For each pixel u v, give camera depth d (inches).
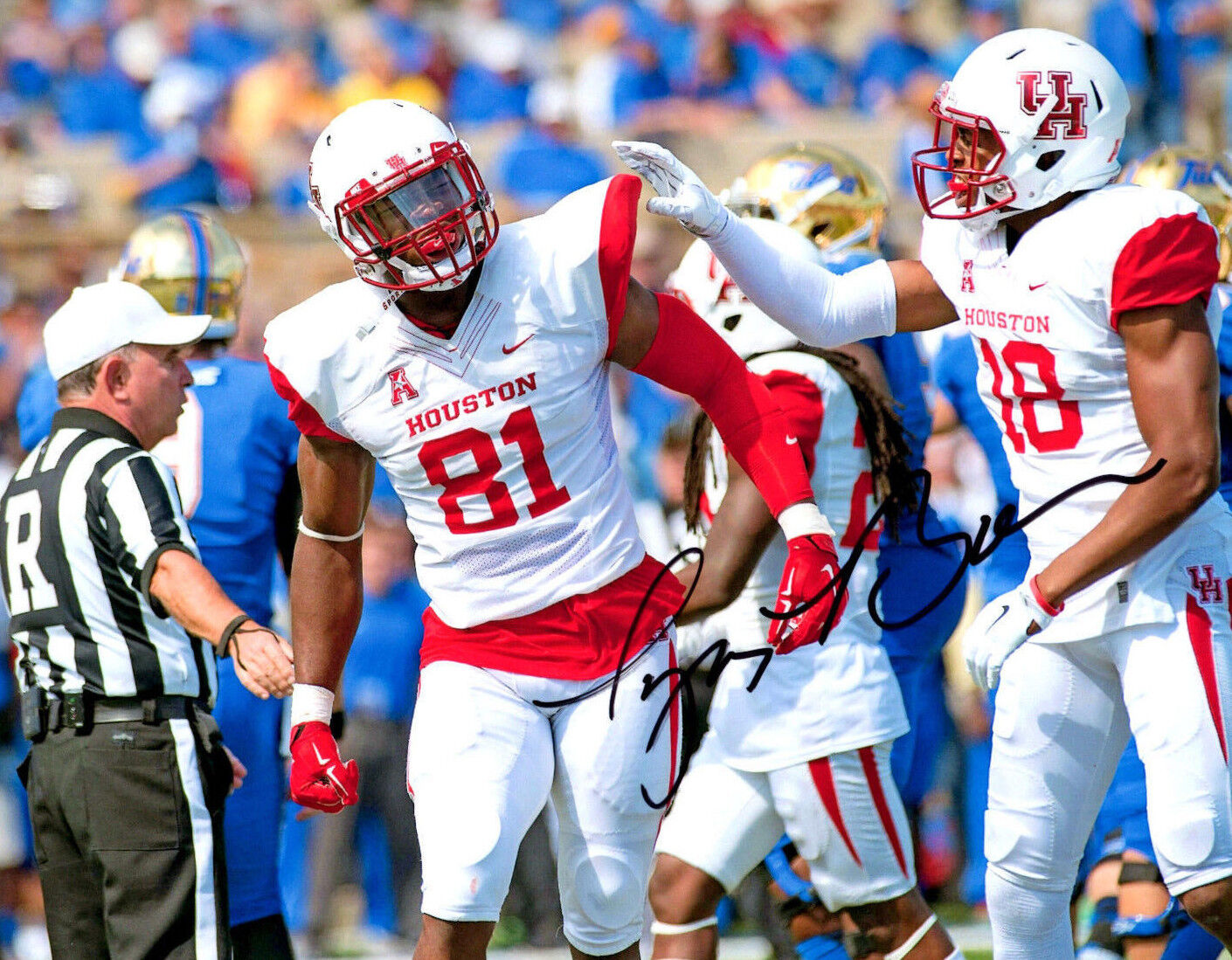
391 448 470.6
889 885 566.6
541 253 460.1
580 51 1695.4
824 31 1690.5
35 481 561.3
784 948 735.1
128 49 1642.5
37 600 554.3
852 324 521.0
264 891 642.8
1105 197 479.5
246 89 1552.7
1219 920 486.9
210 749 557.6
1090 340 480.1
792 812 565.0
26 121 1628.9
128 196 1445.6
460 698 477.7
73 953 560.7
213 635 521.3
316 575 497.0
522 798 473.1
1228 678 489.7
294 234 1405.0
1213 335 491.8
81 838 548.7
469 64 1610.5
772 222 579.5
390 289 456.8
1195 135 1478.8
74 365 571.8
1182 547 495.8
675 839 579.2
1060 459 499.5
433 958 464.4
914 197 1432.1
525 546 472.7
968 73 487.2
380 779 931.3
